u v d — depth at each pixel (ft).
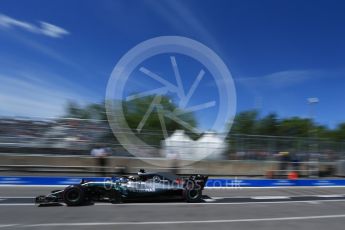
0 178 50.21
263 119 131.85
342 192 55.83
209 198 45.16
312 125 135.95
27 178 50.70
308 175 66.80
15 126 57.00
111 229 26.96
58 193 36.78
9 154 56.18
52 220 29.66
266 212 36.65
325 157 68.59
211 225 29.48
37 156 57.21
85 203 38.50
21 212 32.73
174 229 27.55
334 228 30.01
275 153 66.08
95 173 58.23
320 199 47.85
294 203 43.65
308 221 32.63
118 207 36.68
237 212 36.06
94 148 59.31
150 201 41.09
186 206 38.73
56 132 58.49
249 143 65.31
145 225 28.68
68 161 58.18
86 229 26.84
